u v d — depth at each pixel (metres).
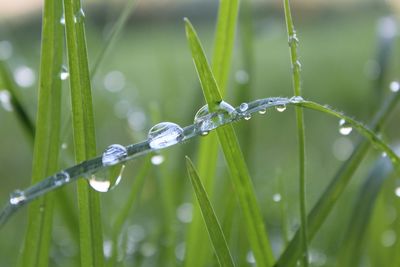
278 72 0.96
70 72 0.17
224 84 0.20
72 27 0.17
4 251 0.30
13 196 0.17
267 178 0.38
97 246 0.18
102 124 0.37
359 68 0.77
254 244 0.19
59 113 0.18
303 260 0.19
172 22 1.13
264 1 0.73
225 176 0.25
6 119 0.58
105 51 0.21
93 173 0.17
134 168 0.43
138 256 0.25
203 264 0.21
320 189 0.37
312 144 0.51
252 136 0.26
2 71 0.22
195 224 0.21
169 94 0.36
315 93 0.66
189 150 0.26
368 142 0.20
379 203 0.23
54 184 0.17
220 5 0.20
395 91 0.21
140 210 0.30
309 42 1.12
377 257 0.24
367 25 1.13
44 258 0.18
